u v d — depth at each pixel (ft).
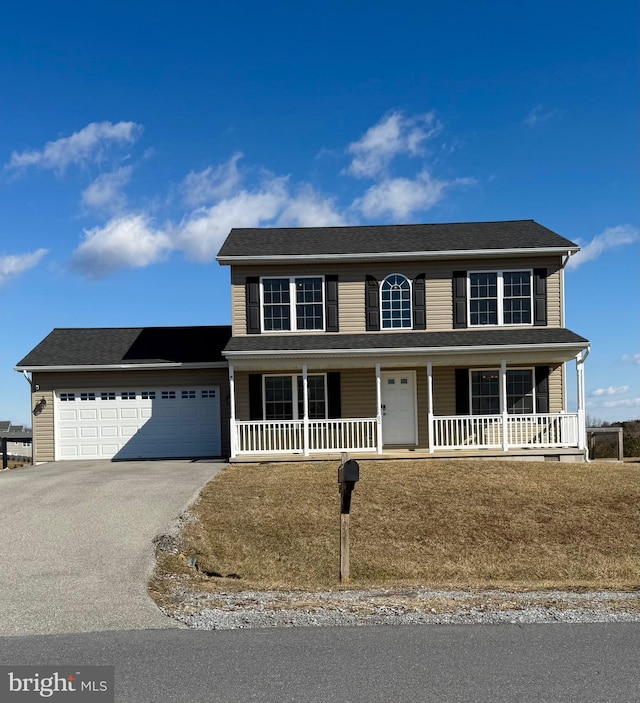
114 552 32.96
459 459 62.49
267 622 22.27
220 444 71.92
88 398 72.02
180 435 71.97
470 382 69.15
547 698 16.46
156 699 16.43
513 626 21.97
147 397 72.23
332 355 63.87
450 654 19.34
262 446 68.39
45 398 71.77
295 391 69.46
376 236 73.92
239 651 19.53
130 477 55.47
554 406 68.69
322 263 68.90
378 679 17.56
